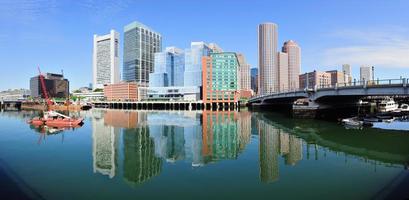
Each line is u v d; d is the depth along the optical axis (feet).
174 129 248.32
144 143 173.27
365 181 90.07
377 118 277.64
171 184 88.69
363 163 114.42
